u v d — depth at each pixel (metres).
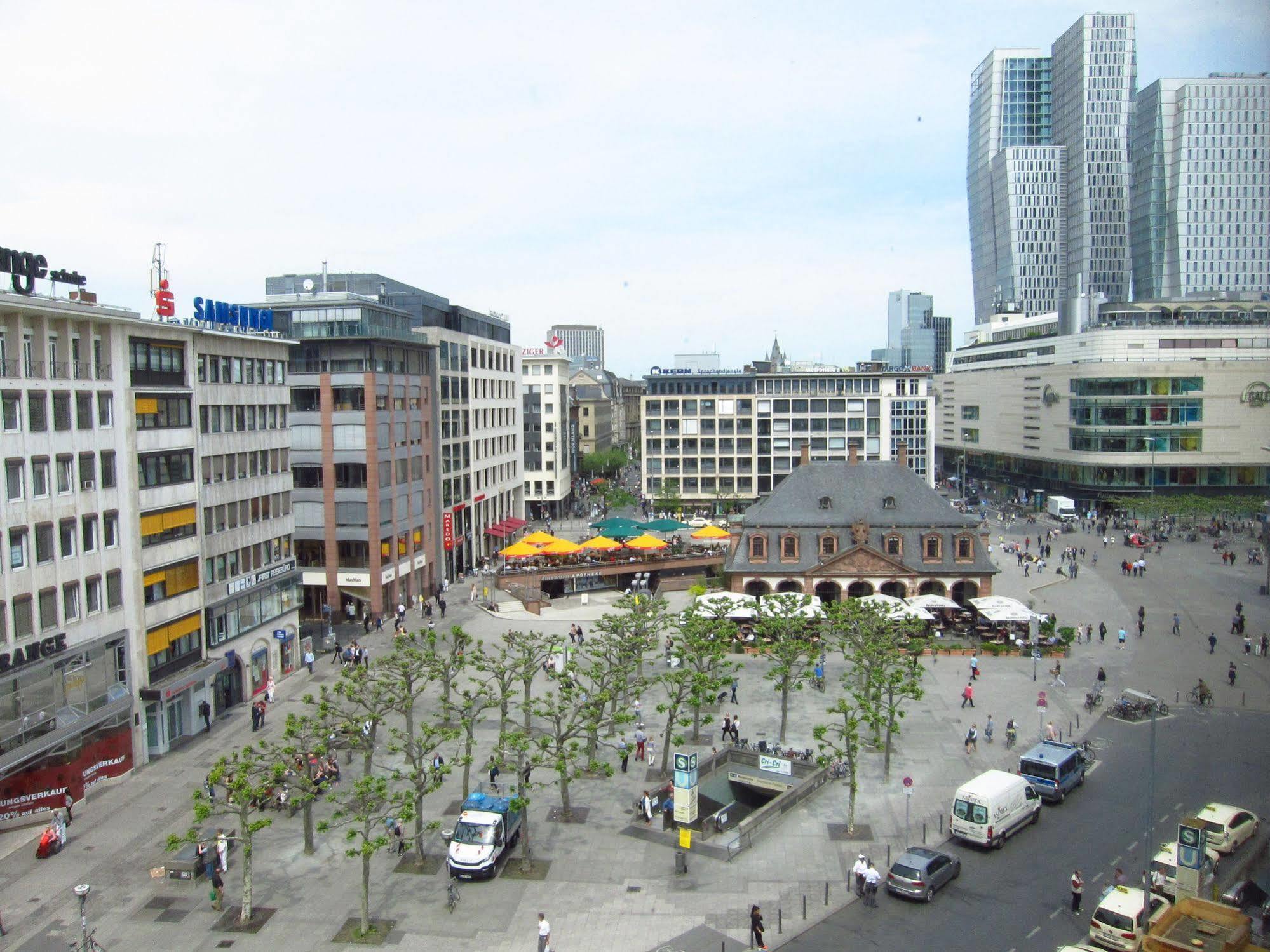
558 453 175.25
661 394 173.25
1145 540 137.62
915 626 70.00
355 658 75.69
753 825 47.03
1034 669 75.00
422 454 105.94
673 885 42.34
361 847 41.72
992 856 44.94
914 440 175.00
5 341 48.69
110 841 46.78
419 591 104.62
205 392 65.62
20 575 48.66
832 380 172.25
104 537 54.75
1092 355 177.25
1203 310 176.50
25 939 37.84
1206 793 51.81
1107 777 54.56
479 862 42.44
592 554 111.38
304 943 37.62
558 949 37.09
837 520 96.00
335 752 58.44
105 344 56.00
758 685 73.44
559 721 51.50
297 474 92.50
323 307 91.31
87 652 52.91
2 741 47.00
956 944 37.09
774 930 38.38
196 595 63.41
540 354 180.38
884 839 46.84
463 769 55.28
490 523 133.50
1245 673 75.75
